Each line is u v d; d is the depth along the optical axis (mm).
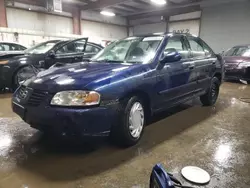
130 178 1740
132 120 2234
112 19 15039
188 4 12086
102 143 2361
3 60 4676
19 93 2295
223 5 11109
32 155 2102
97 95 1881
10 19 9758
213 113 3561
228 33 11172
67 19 12125
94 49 5578
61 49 4906
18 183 1664
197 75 3301
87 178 1735
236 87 6188
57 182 1681
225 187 1633
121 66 2375
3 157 2059
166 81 2633
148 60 2555
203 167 1897
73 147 2273
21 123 3027
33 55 5016
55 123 1843
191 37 3395
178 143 2387
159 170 1367
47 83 2006
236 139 2504
